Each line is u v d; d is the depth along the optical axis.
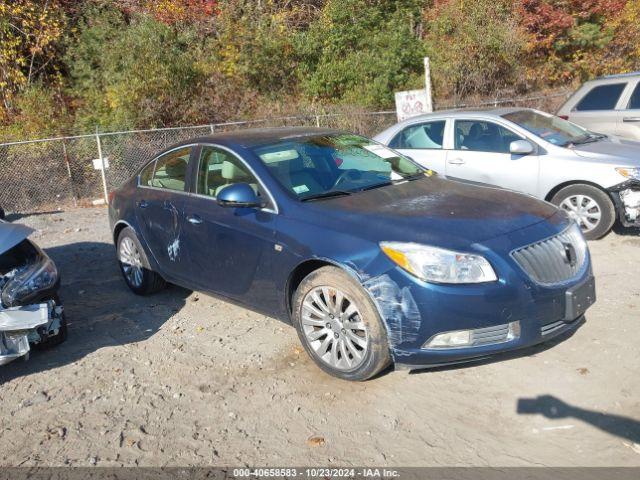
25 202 11.40
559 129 7.46
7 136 12.80
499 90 18.59
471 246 3.62
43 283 4.47
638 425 3.35
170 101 13.91
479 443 3.29
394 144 8.14
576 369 3.95
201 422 3.69
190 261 5.11
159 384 4.20
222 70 15.73
